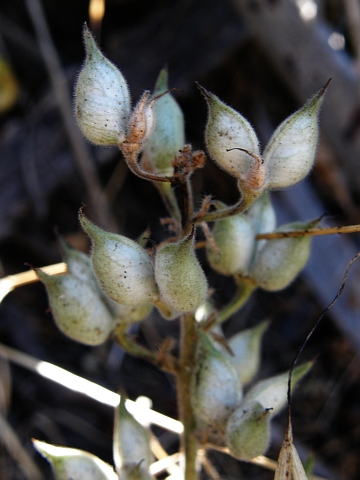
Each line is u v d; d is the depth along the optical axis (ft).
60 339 0.64
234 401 0.28
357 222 0.58
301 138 0.25
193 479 0.31
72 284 0.29
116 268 0.26
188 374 0.30
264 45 0.57
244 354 0.33
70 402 0.58
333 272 0.54
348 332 0.53
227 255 0.30
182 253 0.24
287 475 0.26
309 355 0.64
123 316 0.30
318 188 0.63
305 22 0.54
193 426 0.30
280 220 0.57
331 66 0.53
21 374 0.59
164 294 0.25
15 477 0.54
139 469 0.29
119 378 0.62
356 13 0.52
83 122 0.25
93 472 0.29
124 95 0.25
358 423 0.59
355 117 0.53
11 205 0.61
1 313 0.61
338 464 0.58
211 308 0.33
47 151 0.62
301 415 0.61
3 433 0.51
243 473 0.57
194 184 0.64
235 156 0.25
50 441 0.57
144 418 0.42
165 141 0.29
